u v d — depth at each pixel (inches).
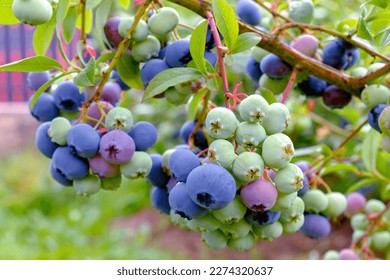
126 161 16.4
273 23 20.5
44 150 17.0
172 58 17.1
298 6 19.9
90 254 53.5
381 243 22.4
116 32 17.7
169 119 40.9
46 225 62.9
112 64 16.8
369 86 18.3
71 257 51.9
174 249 55.6
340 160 22.6
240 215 15.4
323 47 19.8
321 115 38.6
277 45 18.0
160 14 17.3
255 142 15.0
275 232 16.3
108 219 64.9
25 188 75.7
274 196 15.2
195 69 16.1
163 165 17.3
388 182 21.3
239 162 14.9
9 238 57.6
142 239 57.1
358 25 17.4
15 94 85.5
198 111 19.4
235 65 23.5
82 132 16.3
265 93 17.3
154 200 17.8
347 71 20.6
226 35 15.9
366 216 22.5
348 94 19.4
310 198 18.3
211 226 15.7
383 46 17.0
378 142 20.6
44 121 18.1
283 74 18.9
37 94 17.3
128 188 67.8
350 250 21.9
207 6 17.1
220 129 15.0
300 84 19.7
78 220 63.2
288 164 15.4
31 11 16.1
